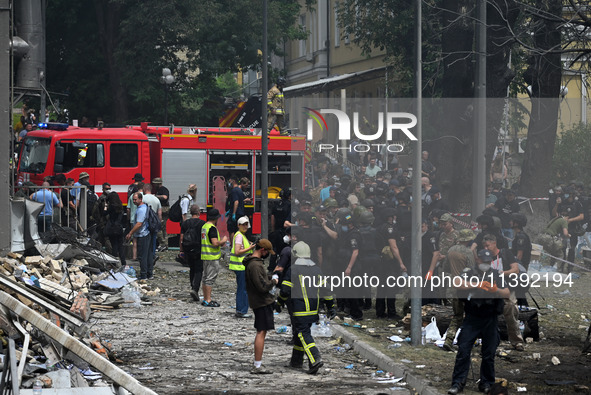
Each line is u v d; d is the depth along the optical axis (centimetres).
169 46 8619
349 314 3262
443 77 5409
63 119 8381
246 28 8438
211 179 5541
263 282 2330
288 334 2978
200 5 7962
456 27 5212
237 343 2759
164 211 5269
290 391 2095
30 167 5297
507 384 2166
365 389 2133
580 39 4394
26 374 1827
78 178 5272
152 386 2130
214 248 3478
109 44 8525
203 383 2181
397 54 7600
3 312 2050
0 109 3484
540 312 3397
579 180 4169
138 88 8356
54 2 8575
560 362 2511
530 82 5153
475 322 2094
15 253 3425
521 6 4706
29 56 5847
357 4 7850
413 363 2386
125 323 3031
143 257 4103
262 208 5356
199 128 5806
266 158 5403
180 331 2920
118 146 5341
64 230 3819
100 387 1830
